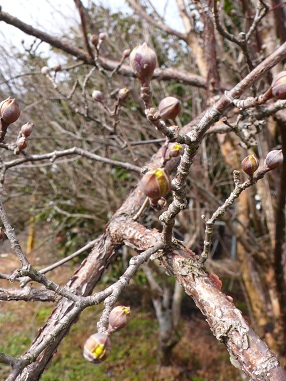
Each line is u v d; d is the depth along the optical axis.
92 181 4.90
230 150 3.16
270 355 0.70
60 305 1.04
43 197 5.36
